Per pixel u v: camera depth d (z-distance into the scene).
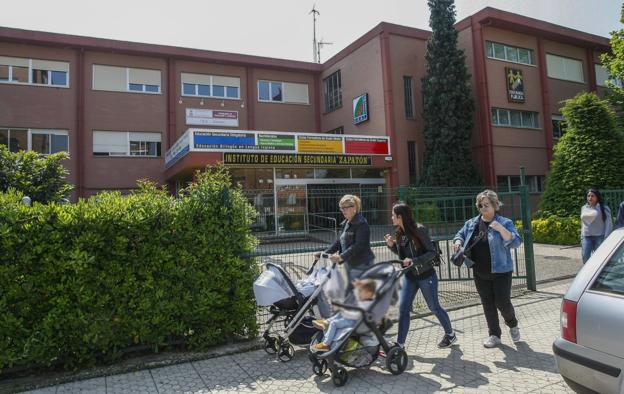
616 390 2.73
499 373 3.95
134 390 3.84
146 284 4.44
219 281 4.87
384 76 20.30
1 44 18.48
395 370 3.99
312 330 4.43
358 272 3.67
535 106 22.23
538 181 21.97
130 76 20.73
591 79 24.52
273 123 23.75
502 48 21.67
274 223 5.95
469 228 4.72
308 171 17.53
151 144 20.88
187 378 4.08
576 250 12.10
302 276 5.98
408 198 7.06
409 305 4.45
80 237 4.15
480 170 20.45
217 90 22.58
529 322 5.44
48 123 18.98
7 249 3.90
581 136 15.02
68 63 19.61
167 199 4.84
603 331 2.85
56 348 4.10
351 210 4.48
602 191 10.91
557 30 22.69
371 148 18.62
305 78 24.84
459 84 19.53
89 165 19.55
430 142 19.64
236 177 16.34
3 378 4.08
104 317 4.24
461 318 5.78
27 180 10.79
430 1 20.19
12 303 3.93
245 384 3.91
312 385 3.84
